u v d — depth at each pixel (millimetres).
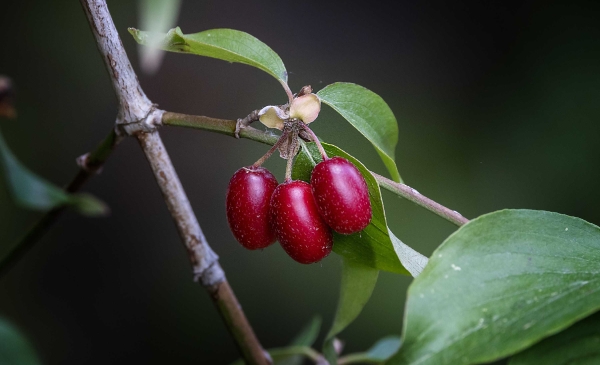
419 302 261
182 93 640
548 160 636
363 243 294
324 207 279
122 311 593
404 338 259
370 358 363
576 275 263
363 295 305
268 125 290
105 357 580
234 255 609
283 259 604
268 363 315
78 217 607
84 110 607
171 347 586
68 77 609
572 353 259
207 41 294
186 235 308
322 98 299
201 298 602
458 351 257
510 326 257
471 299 261
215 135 642
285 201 281
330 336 309
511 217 270
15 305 572
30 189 292
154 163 305
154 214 624
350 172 279
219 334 590
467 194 633
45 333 573
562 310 257
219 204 627
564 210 618
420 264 287
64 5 625
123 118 302
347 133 508
